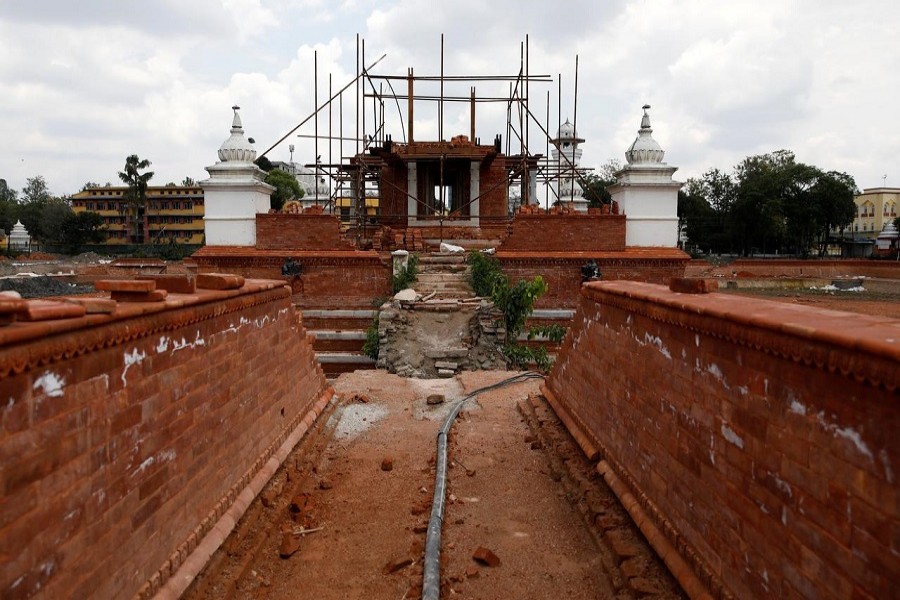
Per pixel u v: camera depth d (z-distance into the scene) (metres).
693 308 4.99
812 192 52.84
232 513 6.01
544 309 18.64
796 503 3.71
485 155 23.78
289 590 5.70
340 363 17.67
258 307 7.40
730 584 4.46
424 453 9.43
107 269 37.88
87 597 3.77
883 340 3.02
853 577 3.21
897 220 49.34
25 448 3.25
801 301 23.83
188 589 4.91
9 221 69.50
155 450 4.67
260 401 7.39
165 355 4.86
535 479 8.39
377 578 5.93
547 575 5.95
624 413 6.96
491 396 12.71
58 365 3.52
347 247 19.05
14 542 3.16
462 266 20.36
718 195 60.91
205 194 19.27
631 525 6.27
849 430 3.26
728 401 4.55
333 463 9.06
